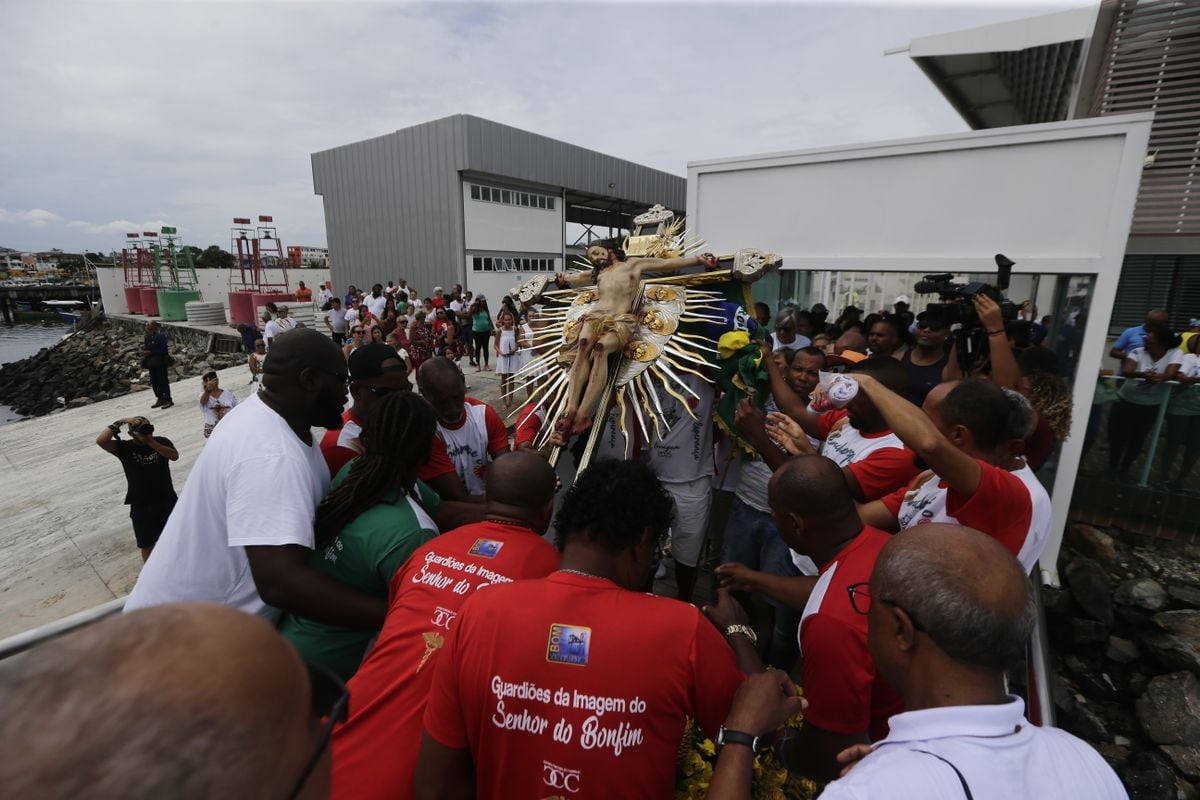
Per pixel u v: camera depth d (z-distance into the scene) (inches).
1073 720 155.3
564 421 105.3
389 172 954.7
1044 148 160.6
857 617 60.4
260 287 1107.3
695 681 50.1
